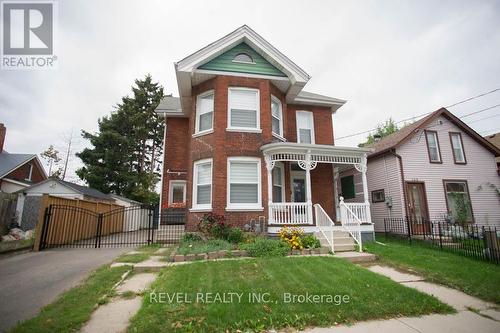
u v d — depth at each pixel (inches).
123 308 165.9
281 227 395.2
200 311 156.8
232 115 451.2
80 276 230.4
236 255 301.7
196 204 436.5
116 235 597.0
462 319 162.6
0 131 1007.0
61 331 133.3
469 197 597.0
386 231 579.5
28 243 374.0
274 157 426.0
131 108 1239.5
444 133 621.0
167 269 248.2
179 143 569.3
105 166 1168.2
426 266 281.0
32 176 1080.2
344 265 262.1
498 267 281.3
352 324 152.3
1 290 193.9
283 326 146.4
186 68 432.8
